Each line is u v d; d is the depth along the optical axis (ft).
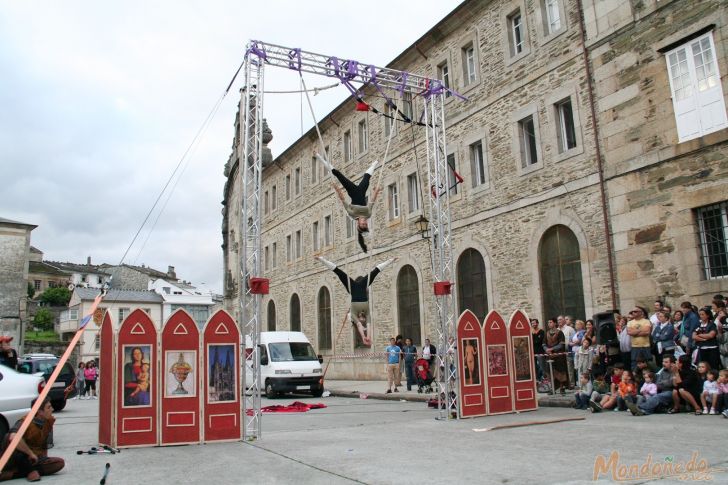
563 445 22.47
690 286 37.99
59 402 49.49
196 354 28.04
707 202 37.40
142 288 188.75
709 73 37.91
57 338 162.81
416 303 67.77
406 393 53.62
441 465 19.60
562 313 48.21
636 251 41.65
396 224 71.61
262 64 33.40
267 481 18.26
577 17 48.01
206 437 27.45
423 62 67.41
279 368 58.23
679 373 30.19
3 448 20.12
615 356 36.11
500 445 23.32
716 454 19.27
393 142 73.20
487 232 56.29
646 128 41.70
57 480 19.56
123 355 27.09
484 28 58.49
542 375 43.29
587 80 46.42
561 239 48.78
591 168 45.83
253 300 29.81
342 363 82.94
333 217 88.38
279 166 109.91
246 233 31.19
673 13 40.19
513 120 54.13
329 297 89.20
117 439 26.40
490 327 35.12
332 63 36.29
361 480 17.74
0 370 24.72
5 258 113.70
